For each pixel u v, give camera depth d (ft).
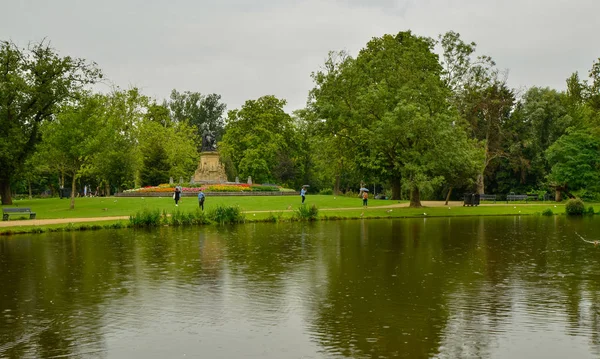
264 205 168.04
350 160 202.90
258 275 66.39
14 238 103.50
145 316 49.39
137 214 124.57
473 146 193.47
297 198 190.70
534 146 257.34
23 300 55.16
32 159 162.50
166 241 97.76
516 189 267.59
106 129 158.51
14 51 179.01
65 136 148.66
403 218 152.46
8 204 180.04
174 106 413.80
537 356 39.27
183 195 192.65
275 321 47.62
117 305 53.06
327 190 308.40
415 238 102.99
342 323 46.88
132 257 79.71
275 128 295.69
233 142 291.79
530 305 52.34
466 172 182.19
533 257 79.97
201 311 50.83
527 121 264.93
